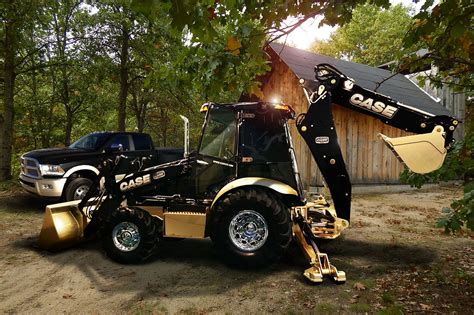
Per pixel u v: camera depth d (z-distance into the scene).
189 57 2.98
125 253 4.64
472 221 2.84
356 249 5.36
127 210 4.67
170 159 9.45
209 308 3.49
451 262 4.74
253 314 3.38
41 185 7.40
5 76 12.13
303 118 4.41
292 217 4.79
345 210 4.31
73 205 5.39
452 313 3.31
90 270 4.45
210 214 4.72
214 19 2.60
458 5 2.65
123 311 3.41
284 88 11.77
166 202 5.11
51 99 16.80
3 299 3.64
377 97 4.25
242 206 4.43
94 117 18.47
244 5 2.51
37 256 4.95
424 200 10.00
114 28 13.66
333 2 2.59
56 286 3.96
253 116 4.89
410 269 4.48
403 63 4.22
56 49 13.62
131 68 15.23
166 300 3.65
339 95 4.42
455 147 3.57
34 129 17.03
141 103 20.48
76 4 13.39
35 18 11.42
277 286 3.99
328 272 4.09
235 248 4.45
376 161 11.55
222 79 2.95
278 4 2.61
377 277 4.23
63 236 5.07
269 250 4.39
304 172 10.85
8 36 11.43
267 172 4.81
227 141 4.92
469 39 3.33
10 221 6.86
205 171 4.94
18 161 20.56
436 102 13.37
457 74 4.29
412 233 6.31
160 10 1.91
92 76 14.02
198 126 18.70
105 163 5.03
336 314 3.37
